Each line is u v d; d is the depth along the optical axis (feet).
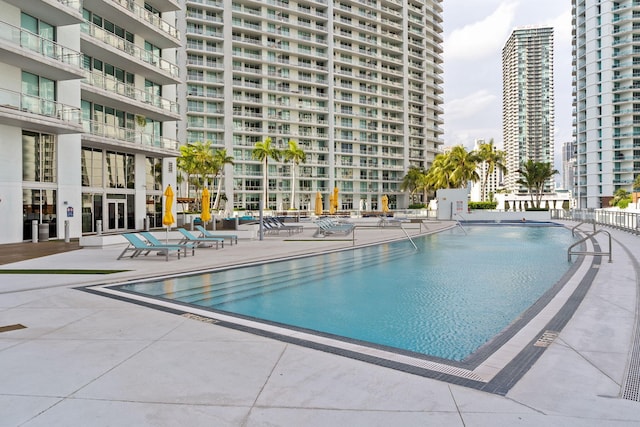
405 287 32.24
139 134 96.63
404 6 310.04
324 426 10.61
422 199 327.88
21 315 22.48
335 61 275.80
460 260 47.80
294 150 234.79
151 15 100.17
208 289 31.30
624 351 15.88
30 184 69.92
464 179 225.97
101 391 12.78
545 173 221.87
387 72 299.79
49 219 73.72
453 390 12.78
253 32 247.50
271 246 61.93
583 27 307.58
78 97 78.74
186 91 229.86
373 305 26.40
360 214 166.30
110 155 92.38
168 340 17.97
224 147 239.50
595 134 292.81
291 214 188.65
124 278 34.35
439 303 26.86
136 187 99.66
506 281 34.53
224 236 66.44
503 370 14.42
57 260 45.91
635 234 75.05
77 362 15.30
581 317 20.80
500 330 20.83
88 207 85.92
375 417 11.05
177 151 106.73
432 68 341.41
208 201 75.66
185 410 11.52
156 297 27.86
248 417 11.10
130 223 98.12
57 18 71.46
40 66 68.18
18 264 42.32
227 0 237.04
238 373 14.19
